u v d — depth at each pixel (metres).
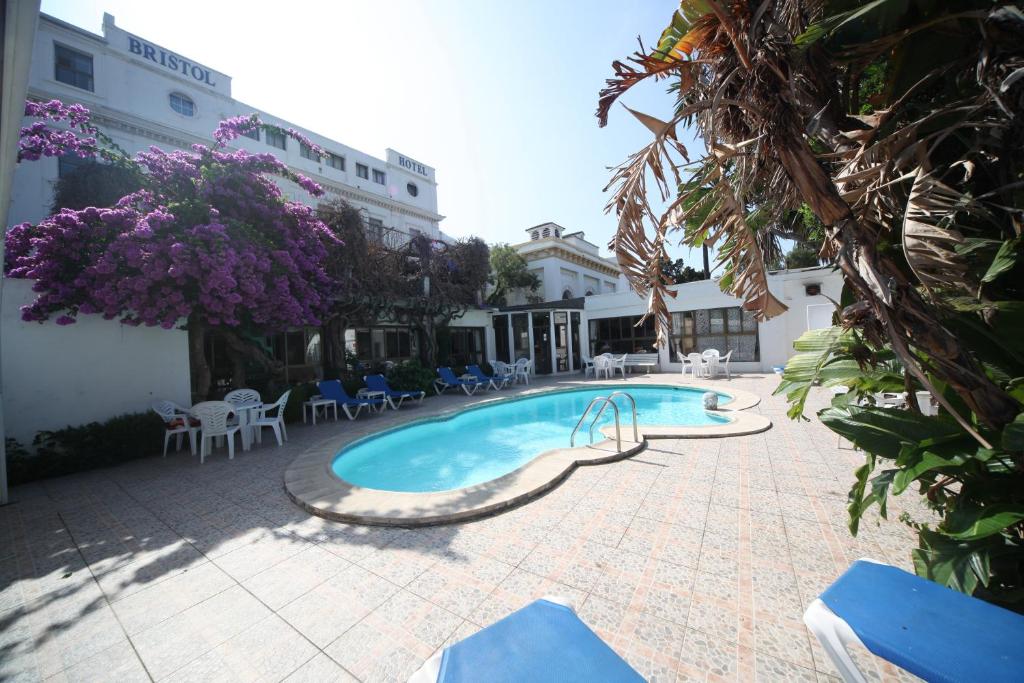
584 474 4.53
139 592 2.67
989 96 1.67
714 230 2.37
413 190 20.19
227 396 6.91
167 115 12.22
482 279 15.57
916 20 1.95
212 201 7.00
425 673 1.17
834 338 2.40
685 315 15.16
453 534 3.26
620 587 2.44
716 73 2.10
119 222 5.99
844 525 3.06
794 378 2.40
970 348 1.86
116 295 5.67
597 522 3.33
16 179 9.30
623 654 1.91
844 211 1.70
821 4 2.02
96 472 5.57
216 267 6.11
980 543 1.66
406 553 3.01
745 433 5.82
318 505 3.87
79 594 2.67
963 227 2.04
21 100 2.11
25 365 5.81
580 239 27.28
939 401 1.61
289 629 2.25
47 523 3.87
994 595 1.64
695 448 5.33
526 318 17.38
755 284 2.30
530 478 4.23
